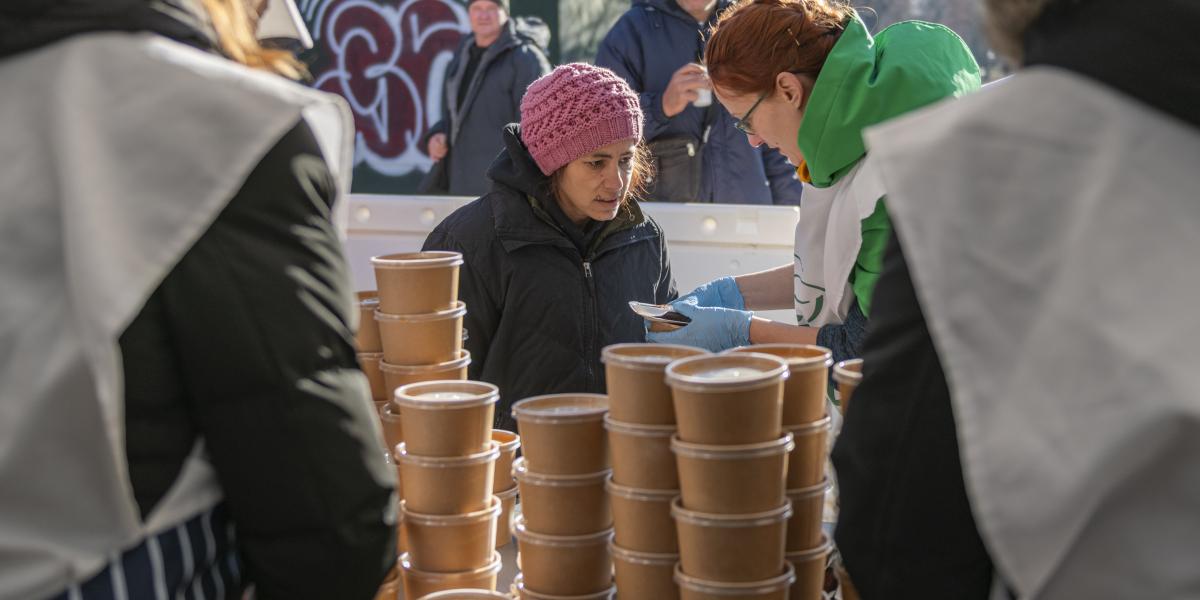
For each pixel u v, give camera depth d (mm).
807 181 2455
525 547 1575
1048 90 1209
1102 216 1131
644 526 1458
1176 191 1138
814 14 2354
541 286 2855
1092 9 1215
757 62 2348
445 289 1818
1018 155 1189
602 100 2785
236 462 1262
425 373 1802
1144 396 1061
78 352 1153
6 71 1259
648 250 3084
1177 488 1084
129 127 1217
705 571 1389
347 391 1300
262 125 1258
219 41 1399
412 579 1666
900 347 1245
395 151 6777
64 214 1174
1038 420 1106
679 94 4043
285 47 2227
